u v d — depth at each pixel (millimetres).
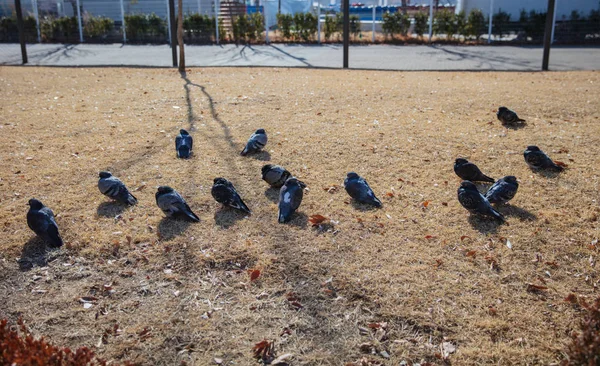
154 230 5457
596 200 6141
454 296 4367
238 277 4668
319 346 3846
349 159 7535
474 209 5555
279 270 4734
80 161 7477
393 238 5305
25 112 10344
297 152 7812
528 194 6336
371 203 5945
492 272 4727
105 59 20344
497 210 5910
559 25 25859
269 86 12914
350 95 11766
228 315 4164
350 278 4602
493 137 8523
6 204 6051
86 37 28781
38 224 5098
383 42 27203
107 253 5043
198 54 22156
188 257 4953
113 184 5949
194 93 12062
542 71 16047
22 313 4191
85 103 11164
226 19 28906
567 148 7941
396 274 4672
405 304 4270
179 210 5566
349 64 18453
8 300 4363
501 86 13000
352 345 3850
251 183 6684
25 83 13812
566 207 6000
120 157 7637
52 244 5094
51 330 4004
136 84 13531
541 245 5156
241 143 8234
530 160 7047
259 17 27859
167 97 11633
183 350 3789
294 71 16109
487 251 5055
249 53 22562
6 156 7652
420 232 5441
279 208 5672
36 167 7227
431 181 6762
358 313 4180
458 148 7984
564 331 3957
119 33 28797
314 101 11109
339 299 4340
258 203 6109
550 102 10930
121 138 8562
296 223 5605
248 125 9234
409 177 6902
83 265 4875
